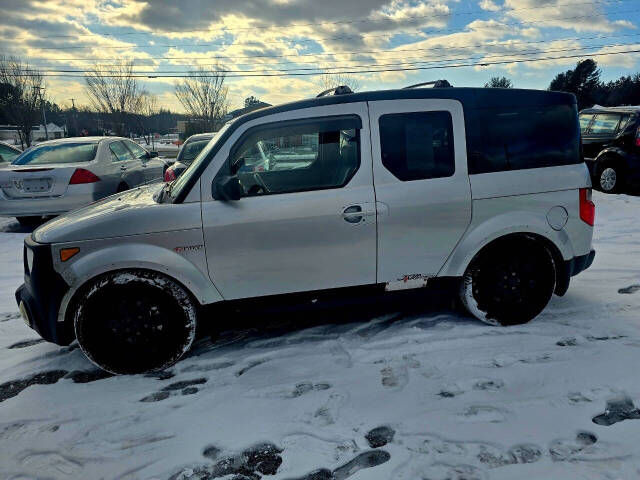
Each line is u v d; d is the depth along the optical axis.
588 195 3.49
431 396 2.70
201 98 34.34
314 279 3.26
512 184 3.33
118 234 3.03
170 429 2.54
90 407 2.79
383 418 2.52
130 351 3.15
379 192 3.21
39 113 37.38
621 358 2.97
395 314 3.87
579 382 2.74
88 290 3.03
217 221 3.09
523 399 2.62
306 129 3.22
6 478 2.24
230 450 2.35
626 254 5.27
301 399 2.73
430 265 3.36
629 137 8.84
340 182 3.22
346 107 3.23
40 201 7.23
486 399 2.64
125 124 36.25
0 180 7.20
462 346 3.25
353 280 3.31
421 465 2.16
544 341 3.26
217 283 3.17
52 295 3.02
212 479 2.18
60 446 2.45
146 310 3.12
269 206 3.13
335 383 2.89
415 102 3.27
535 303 3.51
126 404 2.81
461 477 2.08
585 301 3.92
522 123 3.38
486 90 3.36
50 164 7.54
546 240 3.45
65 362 3.41
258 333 3.67
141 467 2.27
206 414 2.65
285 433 2.45
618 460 2.12
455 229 3.32
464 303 3.53
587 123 9.98
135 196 3.74
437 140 3.28
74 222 3.12
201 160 3.23
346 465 2.21
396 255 3.30
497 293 3.47
